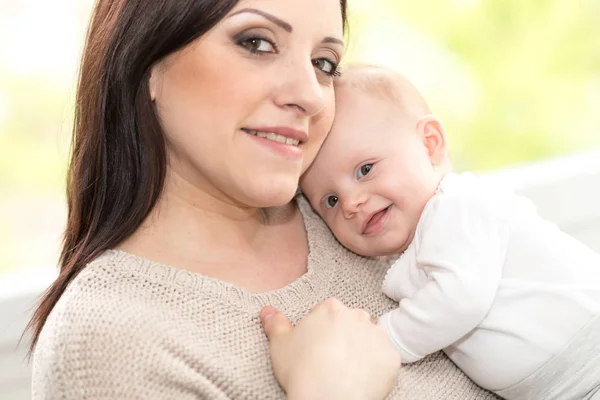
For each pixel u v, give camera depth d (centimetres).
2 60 167
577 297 105
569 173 191
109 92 101
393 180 116
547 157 204
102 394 86
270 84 95
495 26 194
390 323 107
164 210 107
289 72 95
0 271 170
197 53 94
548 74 199
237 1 92
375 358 93
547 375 106
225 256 108
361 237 118
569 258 109
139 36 97
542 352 106
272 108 96
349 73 127
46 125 171
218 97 94
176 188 107
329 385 89
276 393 96
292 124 97
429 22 191
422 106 124
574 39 199
